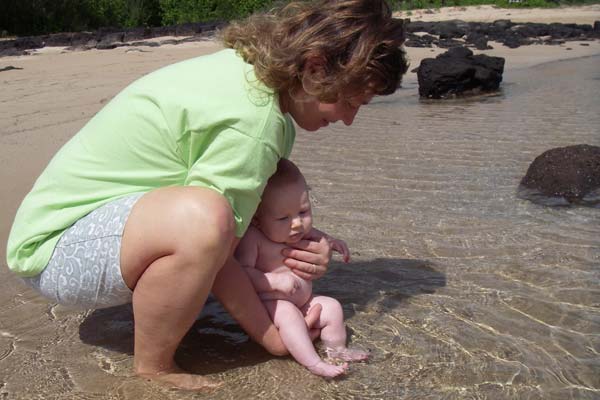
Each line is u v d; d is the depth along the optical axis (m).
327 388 1.42
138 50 9.55
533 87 5.70
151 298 1.34
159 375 1.43
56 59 8.55
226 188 1.35
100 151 1.43
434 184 2.64
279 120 1.39
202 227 1.29
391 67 1.38
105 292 1.40
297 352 1.48
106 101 4.68
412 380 1.44
